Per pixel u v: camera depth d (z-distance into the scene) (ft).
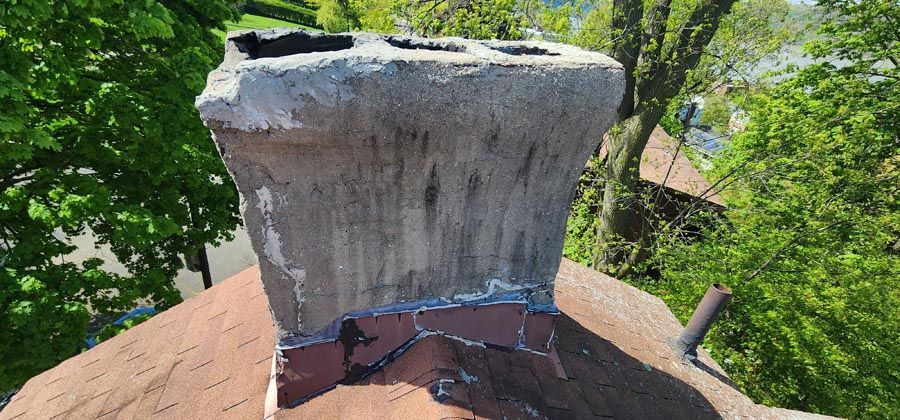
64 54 21.97
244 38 5.94
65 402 8.45
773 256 27.17
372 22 32.09
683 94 25.96
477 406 5.82
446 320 6.66
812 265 27.17
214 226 33.24
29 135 19.45
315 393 6.42
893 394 24.76
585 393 7.35
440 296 6.49
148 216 24.86
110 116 24.31
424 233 5.79
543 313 7.16
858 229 27.04
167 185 29.35
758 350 27.63
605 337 9.73
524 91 4.85
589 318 10.36
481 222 5.94
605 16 28.09
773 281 26.89
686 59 25.18
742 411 9.51
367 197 5.21
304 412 6.20
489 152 5.26
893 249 34.88
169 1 27.68
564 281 11.98
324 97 4.28
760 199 30.53
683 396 9.00
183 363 8.04
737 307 27.81
